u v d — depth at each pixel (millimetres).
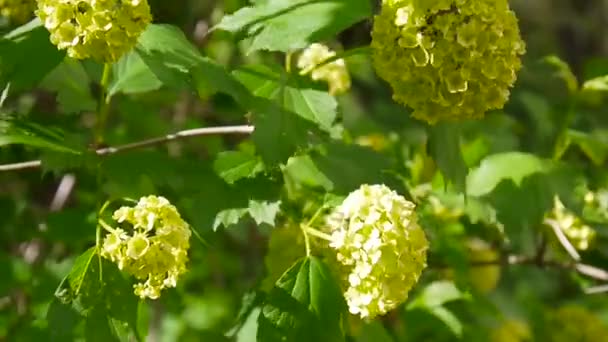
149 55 1022
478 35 999
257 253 1521
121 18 985
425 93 1012
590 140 1231
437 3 996
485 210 1132
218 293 1506
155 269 968
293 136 1010
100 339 986
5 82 1015
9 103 1283
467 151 1242
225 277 1514
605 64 1260
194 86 1028
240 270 1511
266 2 1035
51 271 1194
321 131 1021
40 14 989
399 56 1008
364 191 992
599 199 1227
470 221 1223
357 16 1021
